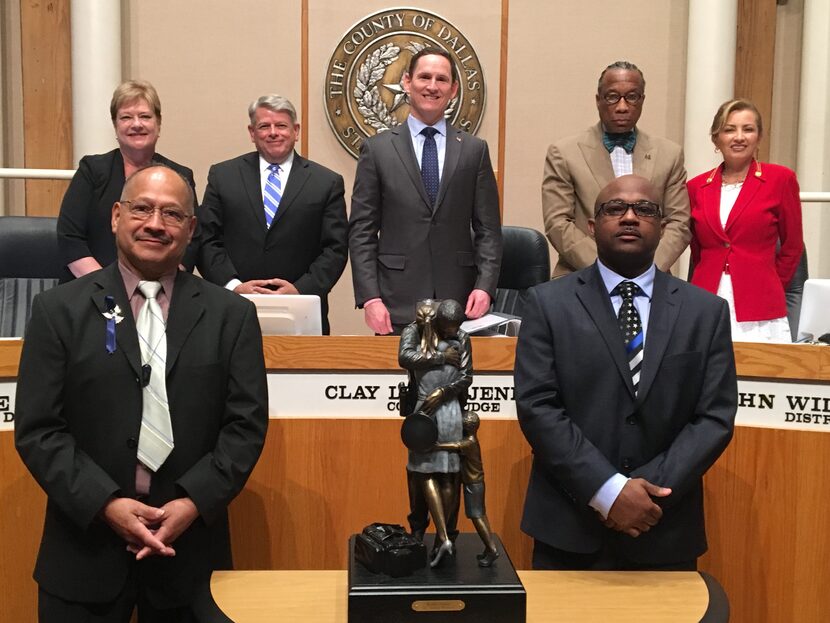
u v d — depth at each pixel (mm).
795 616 2666
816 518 2643
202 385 2281
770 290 3361
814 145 5469
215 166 3729
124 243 2283
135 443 2217
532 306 2434
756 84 5586
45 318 2244
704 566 2727
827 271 5422
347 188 5488
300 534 2740
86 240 3453
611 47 5547
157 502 2236
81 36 5082
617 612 1997
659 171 3439
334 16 5434
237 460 2268
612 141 3502
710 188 3477
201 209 3678
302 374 2719
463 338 1970
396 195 3254
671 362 2336
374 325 3172
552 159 3537
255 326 2385
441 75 3270
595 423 2354
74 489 2141
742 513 2701
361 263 3260
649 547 2326
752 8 5555
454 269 3268
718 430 2309
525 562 2766
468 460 1961
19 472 2613
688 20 5500
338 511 2742
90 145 5102
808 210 5469
